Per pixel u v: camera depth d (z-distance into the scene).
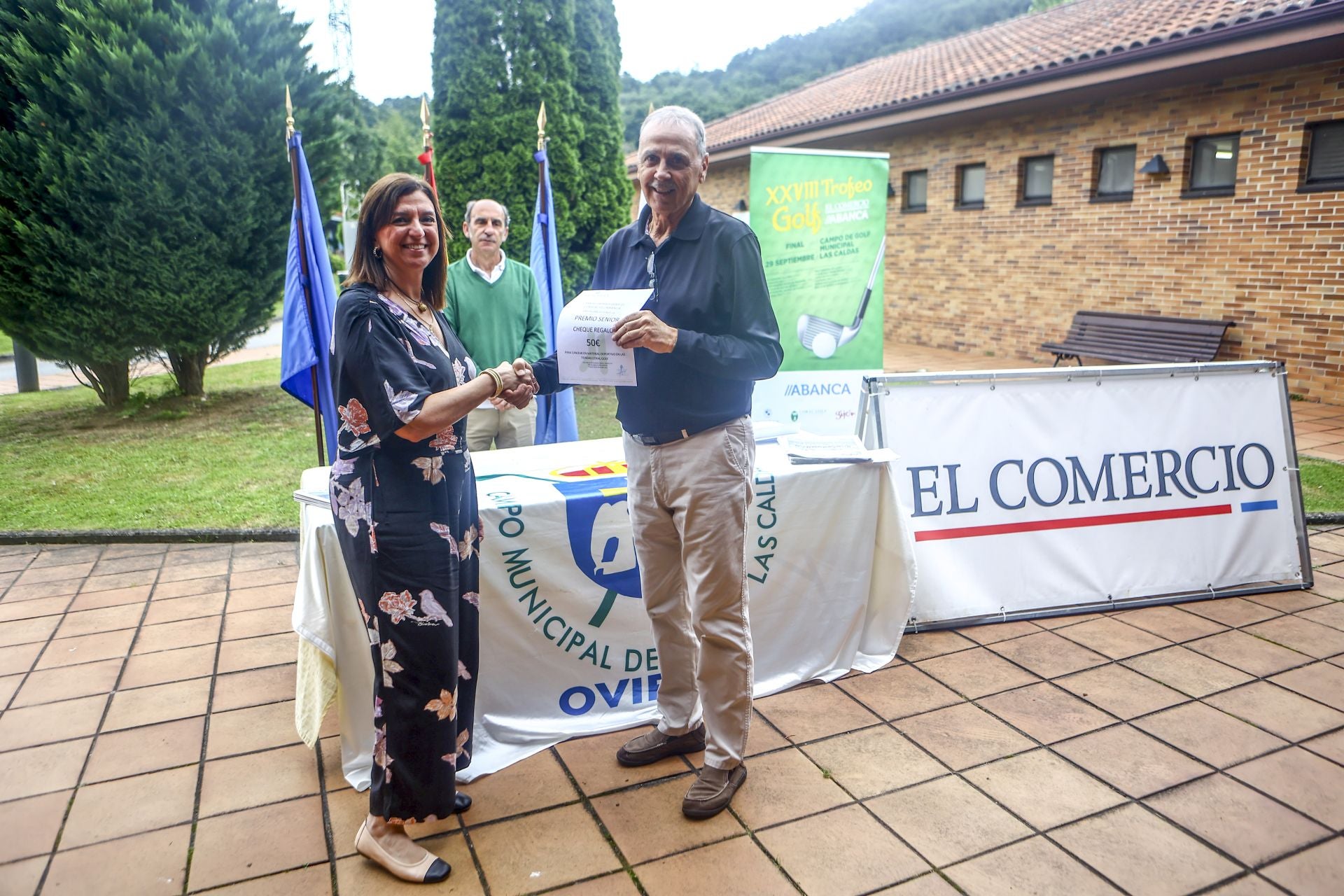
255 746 2.84
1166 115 8.81
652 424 2.38
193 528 5.02
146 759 2.77
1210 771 2.57
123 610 3.97
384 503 2.09
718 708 2.45
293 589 4.20
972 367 10.41
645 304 2.40
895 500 3.22
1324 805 2.40
